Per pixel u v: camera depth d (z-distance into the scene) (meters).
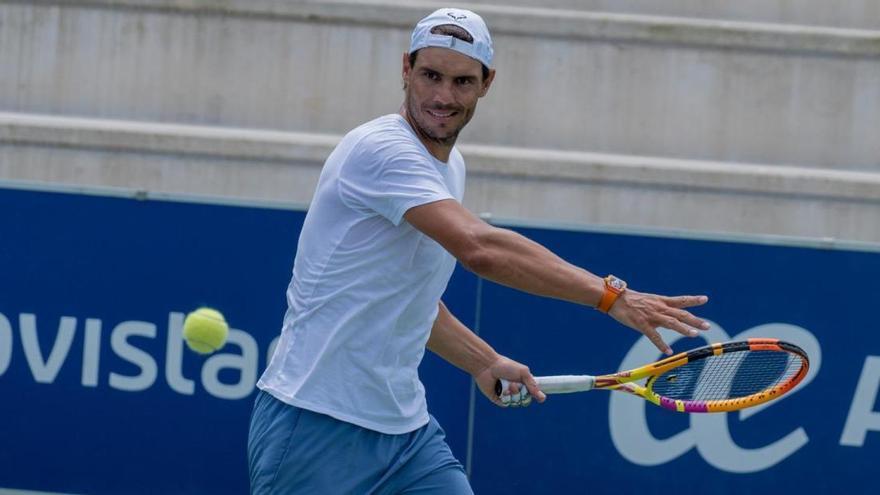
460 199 12.12
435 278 11.53
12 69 26.20
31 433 18.62
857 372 18.05
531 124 25.89
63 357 18.53
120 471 18.58
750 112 25.84
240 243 18.30
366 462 11.54
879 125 25.78
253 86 26.09
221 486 18.52
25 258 18.48
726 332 18.09
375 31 25.97
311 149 24.61
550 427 18.34
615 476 18.36
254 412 11.80
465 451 18.39
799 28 25.92
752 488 18.25
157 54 26.12
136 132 24.66
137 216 18.38
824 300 18.00
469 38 11.02
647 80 25.88
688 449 18.30
